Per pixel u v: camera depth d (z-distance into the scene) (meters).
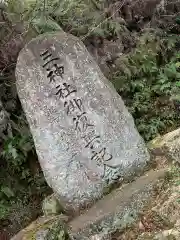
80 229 2.20
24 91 2.29
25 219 2.88
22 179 3.06
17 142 2.97
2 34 2.97
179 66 3.03
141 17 3.36
